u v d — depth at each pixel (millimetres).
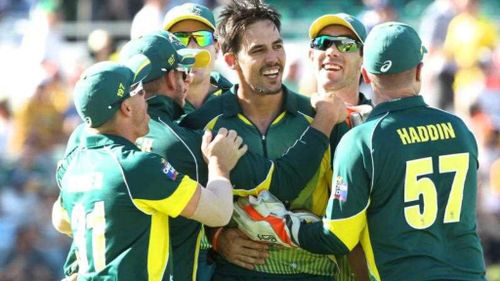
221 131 23484
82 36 54969
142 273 22156
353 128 23016
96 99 22234
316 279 24703
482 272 22781
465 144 22891
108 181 22266
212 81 28531
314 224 23172
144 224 22250
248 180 23750
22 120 49594
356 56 25703
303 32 55969
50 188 47500
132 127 22812
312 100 24516
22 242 45938
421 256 22250
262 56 24250
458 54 53688
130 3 55500
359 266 24406
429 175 22516
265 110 24797
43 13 54688
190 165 23641
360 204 22469
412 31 22906
